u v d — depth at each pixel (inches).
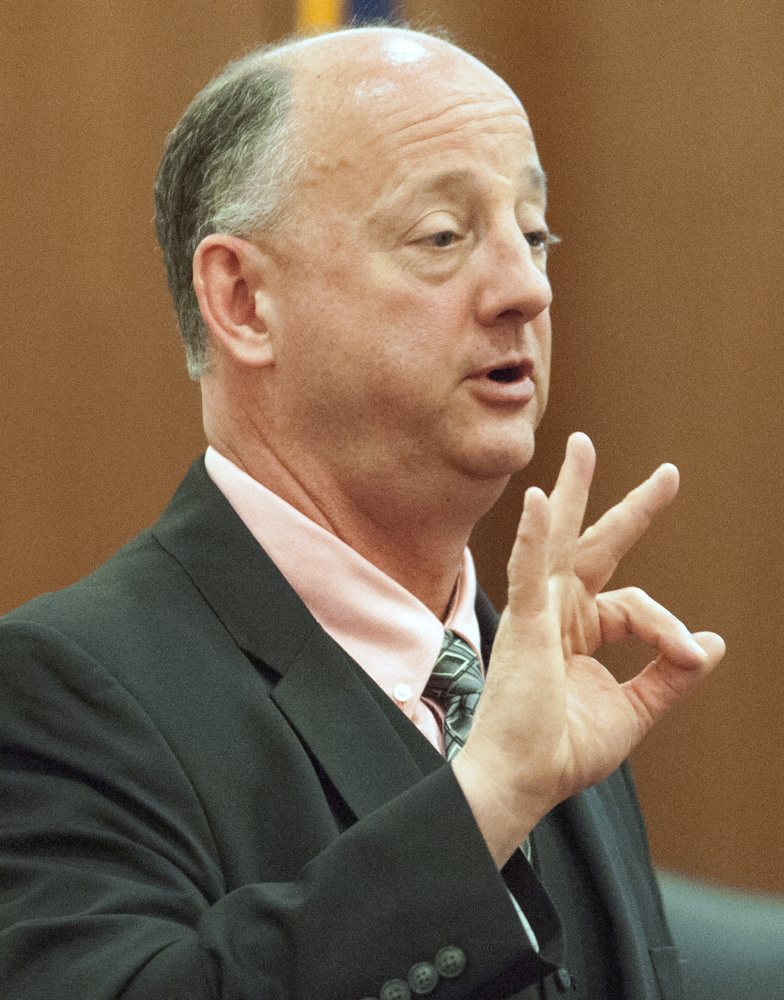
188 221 180.5
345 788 152.4
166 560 169.8
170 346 354.9
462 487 168.9
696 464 394.9
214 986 125.4
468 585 183.8
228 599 164.9
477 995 128.3
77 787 145.3
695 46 391.5
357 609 168.6
